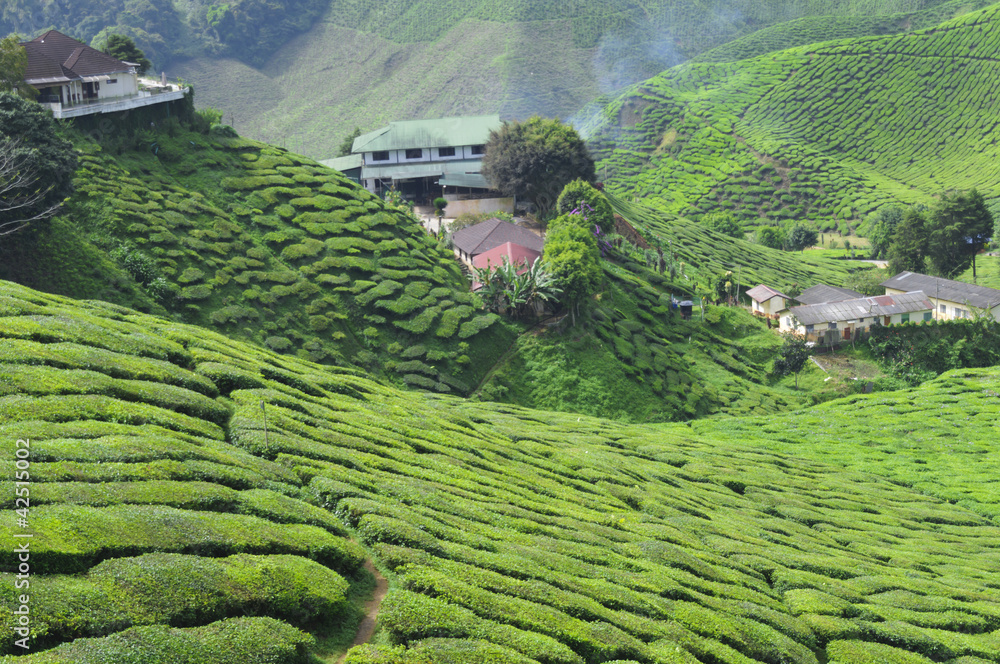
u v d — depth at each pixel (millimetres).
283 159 112625
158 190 94438
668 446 74875
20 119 74688
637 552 40688
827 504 64938
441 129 153625
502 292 98000
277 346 80938
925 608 44250
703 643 31969
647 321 111375
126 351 42656
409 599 26844
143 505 27500
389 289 93875
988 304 118750
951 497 71375
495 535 35219
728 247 174875
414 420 52562
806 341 114625
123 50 135750
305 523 30312
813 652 37219
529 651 25891
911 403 97000
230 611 24016
